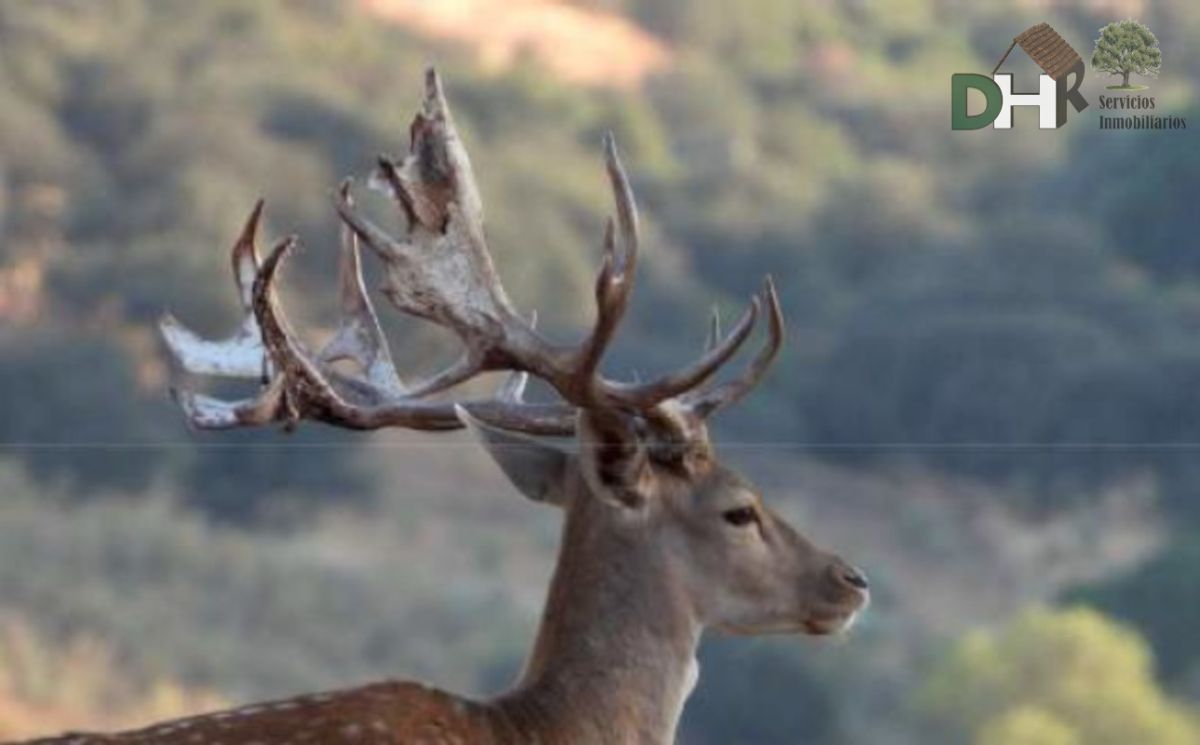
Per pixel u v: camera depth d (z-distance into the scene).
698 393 34.88
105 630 126.88
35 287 179.75
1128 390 176.62
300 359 34.78
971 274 198.75
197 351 35.59
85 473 158.12
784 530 35.06
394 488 166.38
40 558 137.12
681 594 34.53
